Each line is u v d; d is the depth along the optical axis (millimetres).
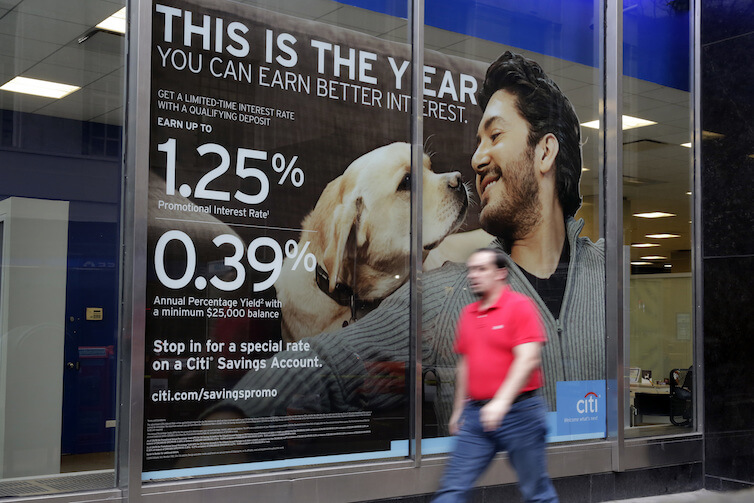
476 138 6730
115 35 5242
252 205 5535
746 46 7926
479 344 4406
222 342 5336
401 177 6262
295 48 5820
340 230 5918
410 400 6141
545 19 7312
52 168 5004
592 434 7234
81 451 4969
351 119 6055
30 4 5031
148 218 5121
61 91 5078
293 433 5582
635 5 7965
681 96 8289
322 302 5789
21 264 4887
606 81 7656
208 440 5230
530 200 7027
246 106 5566
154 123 5191
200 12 5410
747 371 7750
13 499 4707
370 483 5812
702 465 7992
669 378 7879
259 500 5320
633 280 7676
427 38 6500
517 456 4281
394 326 6117
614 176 7539
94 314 5062
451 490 4324
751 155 7840
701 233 8211
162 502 4988
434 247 6379
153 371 5062
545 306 7020
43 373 4910
